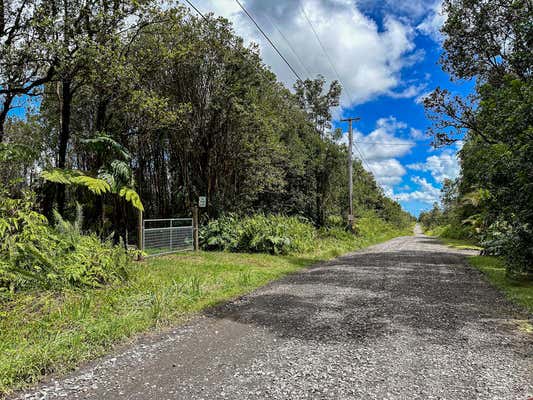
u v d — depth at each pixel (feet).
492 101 29.30
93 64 27.50
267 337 13.76
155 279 22.45
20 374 10.13
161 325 15.08
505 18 35.37
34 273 17.58
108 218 36.99
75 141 43.32
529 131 24.32
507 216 27.20
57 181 27.40
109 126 39.24
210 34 45.68
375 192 153.79
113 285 19.86
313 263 38.27
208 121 48.85
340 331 14.47
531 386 9.71
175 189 51.37
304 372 10.59
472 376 10.34
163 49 35.40
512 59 31.83
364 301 19.70
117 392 9.41
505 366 11.06
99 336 12.90
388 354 12.00
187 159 49.57
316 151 78.69
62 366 10.88
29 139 46.96
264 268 31.27
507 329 14.84
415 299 20.24
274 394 9.27
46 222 21.81
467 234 87.20
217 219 47.62
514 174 25.20
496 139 31.40
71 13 26.94
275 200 68.90
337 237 69.72
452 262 38.91
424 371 10.67
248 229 43.21
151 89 42.83
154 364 11.21
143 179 49.26
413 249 59.00
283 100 62.69
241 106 46.42
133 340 13.38
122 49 30.63
